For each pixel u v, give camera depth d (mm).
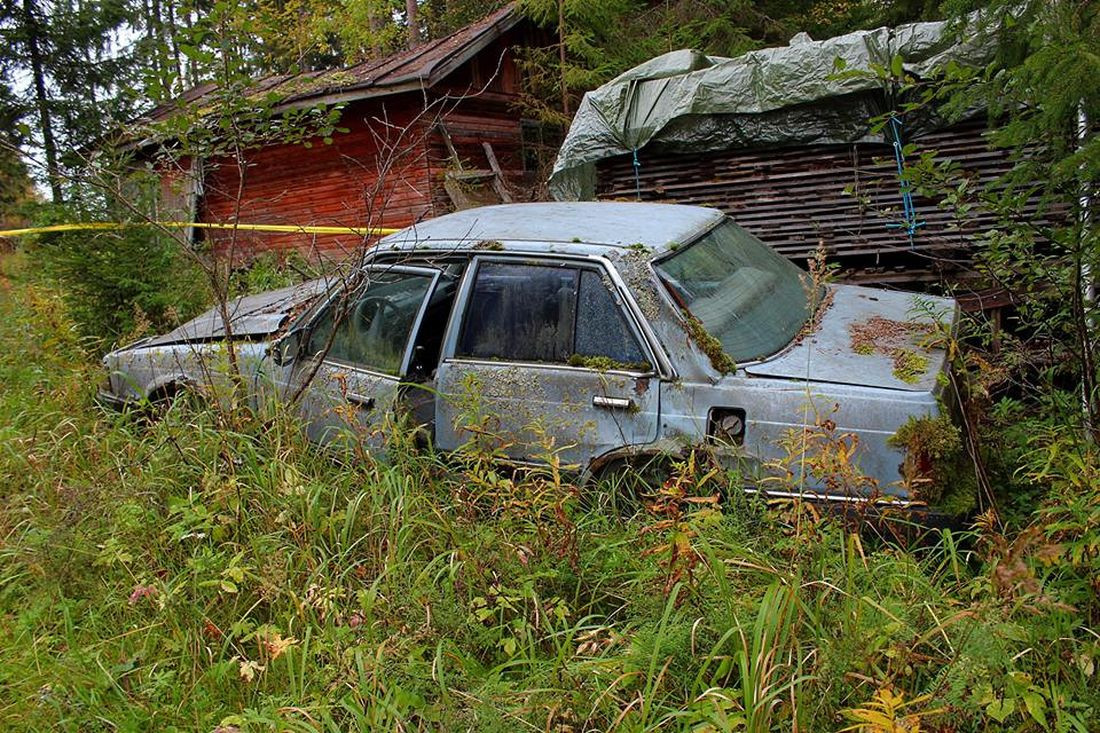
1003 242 4113
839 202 6414
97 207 7559
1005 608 2533
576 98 12969
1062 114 3381
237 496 3785
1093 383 3793
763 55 6457
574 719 2529
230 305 5750
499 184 11773
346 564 3490
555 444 3812
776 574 2713
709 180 6832
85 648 3230
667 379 3623
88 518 3922
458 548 3312
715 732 2283
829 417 3352
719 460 3498
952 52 5676
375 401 4234
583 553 3338
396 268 4383
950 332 3719
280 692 2988
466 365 4039
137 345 5516
